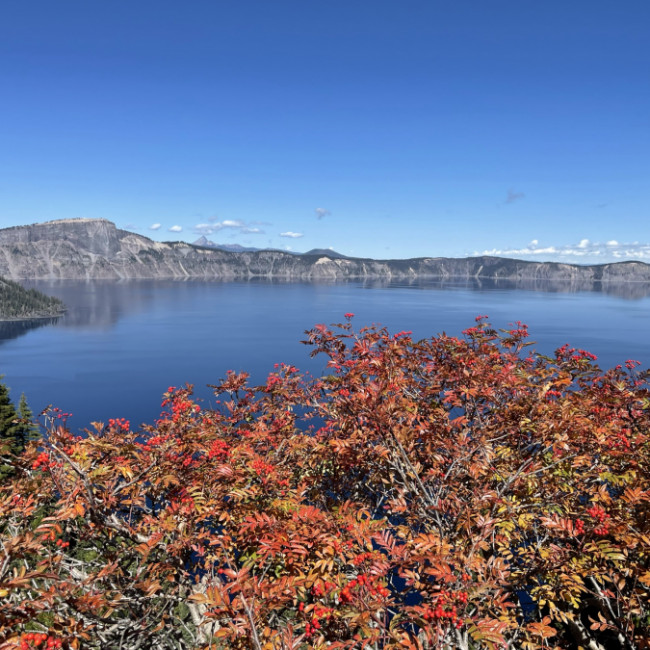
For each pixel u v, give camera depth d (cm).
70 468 600
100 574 496
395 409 670
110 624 609
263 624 462
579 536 670
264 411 1158
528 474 620
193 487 654
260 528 523
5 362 15512
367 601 412
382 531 484
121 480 740
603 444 683
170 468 704
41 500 638
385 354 791
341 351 869
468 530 539
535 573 634
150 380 12875
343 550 466
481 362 836
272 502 629
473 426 834
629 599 579
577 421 641
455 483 707
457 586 442
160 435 800
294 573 453
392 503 641
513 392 829
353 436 704
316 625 412
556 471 711
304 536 474
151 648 662
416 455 782
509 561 730
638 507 611
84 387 12219
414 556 432
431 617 396
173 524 618
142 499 678
